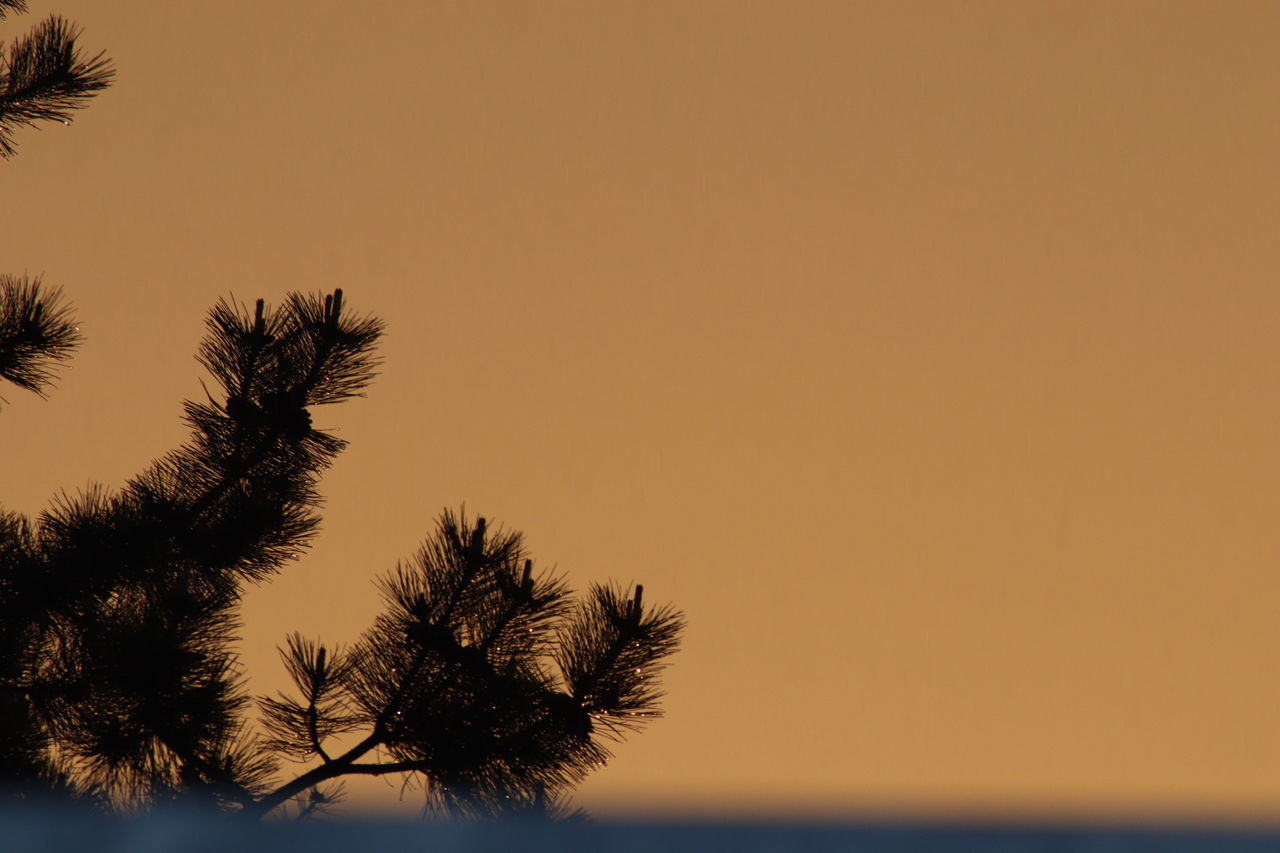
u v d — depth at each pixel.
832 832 2.71
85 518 27.34
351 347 28.19
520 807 24.95
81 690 25.28
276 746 25.84
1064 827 2.71
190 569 27.56
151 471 28.27
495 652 25.97
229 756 25.39
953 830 2.71
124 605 27.16
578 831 2.84
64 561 26.72
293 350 28.11
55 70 31.23
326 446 28.53
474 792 25.14
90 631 26.12
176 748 25.16
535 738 25.39
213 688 25.20
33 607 26.69
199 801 24.58
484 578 26.19
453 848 2.86
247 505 27.58
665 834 2.76
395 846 2.86
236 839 2.91
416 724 25.44
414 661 25.78
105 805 24.09
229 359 28.08
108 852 2.90
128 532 27.16
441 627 25.95
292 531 27.89
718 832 2.76
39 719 25.23
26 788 23.23
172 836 2.91
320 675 25.92
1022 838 2.71
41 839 2.90
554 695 25.52
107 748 24.89
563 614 26.31
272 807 24.61
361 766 25.48
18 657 25.50
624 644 25.97
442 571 26.25
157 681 24.86
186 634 25.47
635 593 26.41
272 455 28.23
